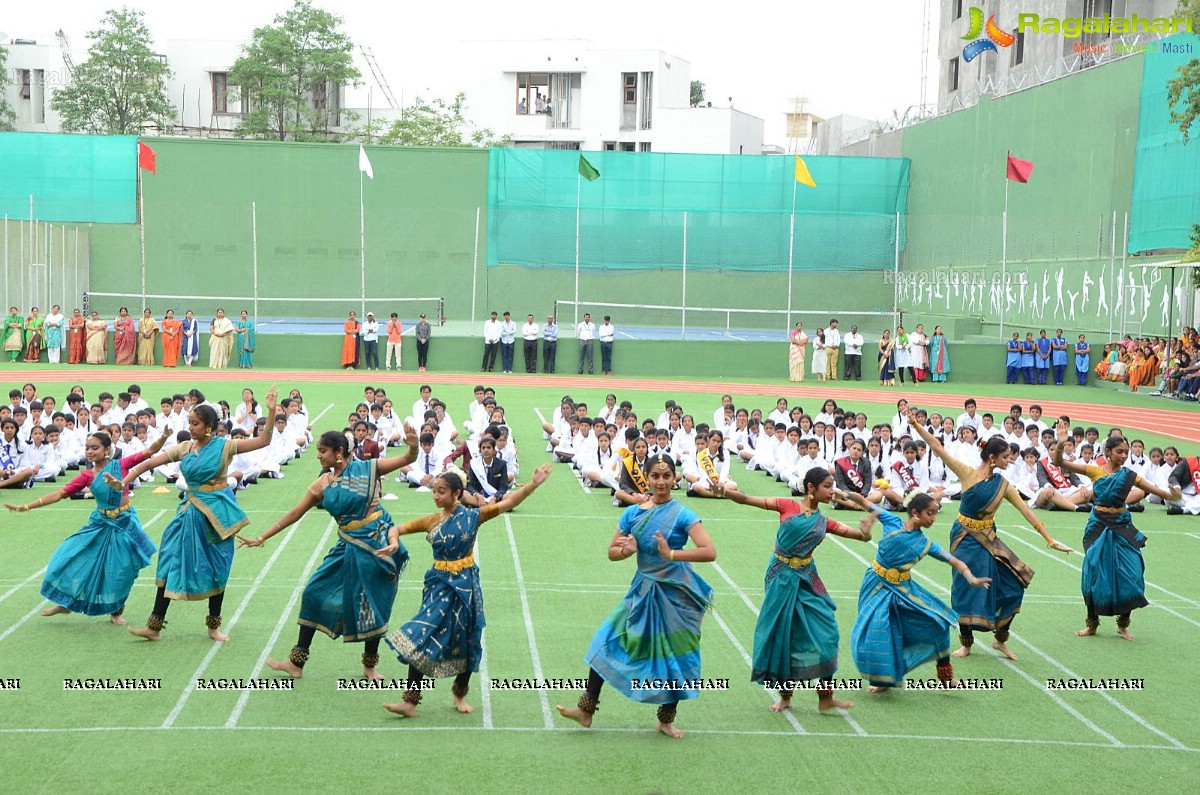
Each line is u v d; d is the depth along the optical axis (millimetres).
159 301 47250
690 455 19359
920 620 9516
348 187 47750
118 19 61031
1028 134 42906
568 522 16328
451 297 48500
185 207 47062
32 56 64312
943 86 55969
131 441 18422
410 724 8688
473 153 48094
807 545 8961
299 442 21172
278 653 10211
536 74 64188
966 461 18844
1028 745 8633
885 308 50625
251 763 7883
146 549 10891
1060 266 40375
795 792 7699
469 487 16922
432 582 8711
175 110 62406
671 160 47562
